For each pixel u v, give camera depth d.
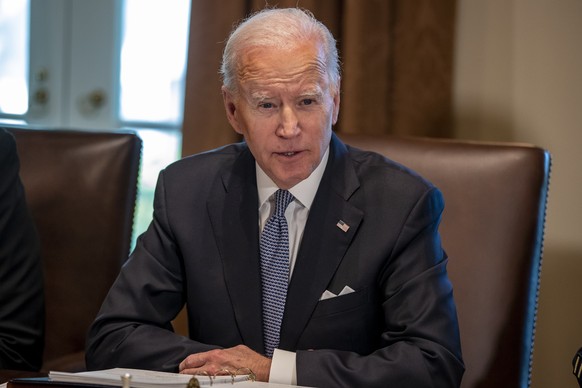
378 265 3.93
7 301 4.75
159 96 7.60
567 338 6.20
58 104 7.79
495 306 4.52
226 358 3.64
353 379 3.54
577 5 6.11
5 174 4.86
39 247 5.00
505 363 4.48
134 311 4.09
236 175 4.19
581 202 6.15
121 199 5.32
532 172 4.61
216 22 6.33
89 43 7.70
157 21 7.55
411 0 6.11
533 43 6.20
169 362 3.83
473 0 6.30
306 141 3.68
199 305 4.11
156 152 7.64
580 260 6.16
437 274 3.90
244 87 3.67
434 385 3.62
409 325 3.76
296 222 4.04
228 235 4.09
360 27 6.08
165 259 4.21
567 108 6.16
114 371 3.36
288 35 3.61
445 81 6.16
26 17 7.80
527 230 4.57
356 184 4.05
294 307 3.93
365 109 6.14
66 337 5.23
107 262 5.26
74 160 5.37
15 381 3.09
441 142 4.79
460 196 4.64
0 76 7.88
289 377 3.54
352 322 3.93
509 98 6.28
